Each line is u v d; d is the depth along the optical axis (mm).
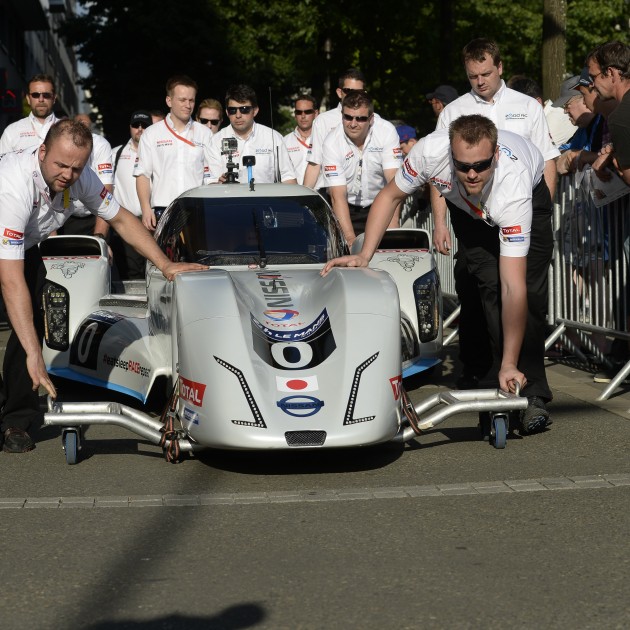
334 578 3699
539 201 5973
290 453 5629
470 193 5438
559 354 8852
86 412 5402
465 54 7371
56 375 6996
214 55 28031
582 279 8109
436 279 7602
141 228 5867
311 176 9430
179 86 9617
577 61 32594
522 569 3748
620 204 7383
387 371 5250
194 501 4730
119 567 3854
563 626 3234
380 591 3562
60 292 7203
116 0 29203
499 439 5582
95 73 30312
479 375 7441
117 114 30484
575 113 8125
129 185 11203
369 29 26656
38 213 5379
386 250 7742
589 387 7410
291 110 31578
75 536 4234
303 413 4984
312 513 4512
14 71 40438
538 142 7402
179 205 6617
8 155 5348
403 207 13445
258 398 5023
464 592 3537
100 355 6809
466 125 5328
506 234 5602
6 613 3422
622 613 3326
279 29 27562
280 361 5176
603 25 32188
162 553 4008
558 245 8477
